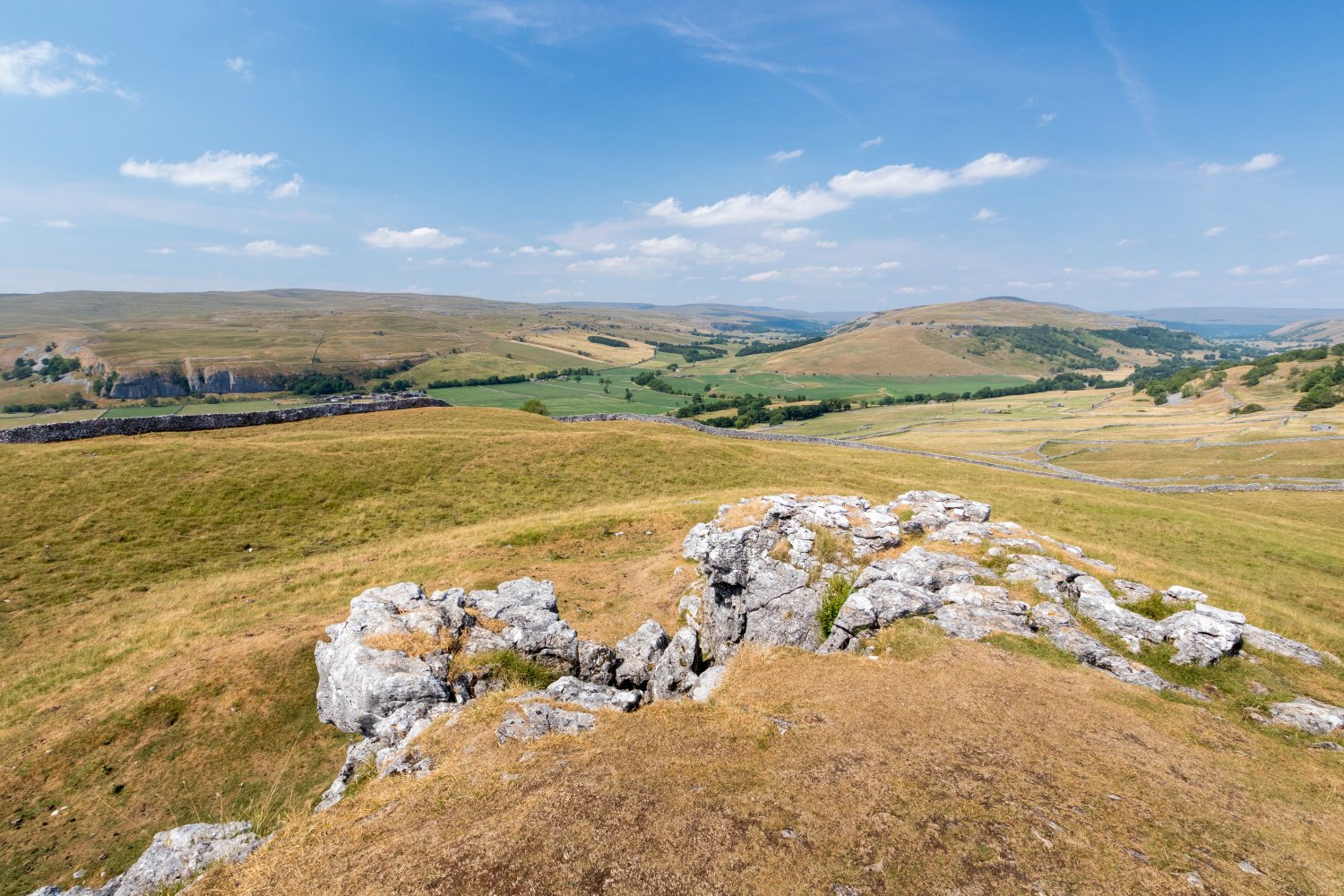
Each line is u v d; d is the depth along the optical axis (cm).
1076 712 1562
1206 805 1221
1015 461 9525
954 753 1337
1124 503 5766
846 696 1608
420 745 1388
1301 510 6875
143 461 4312
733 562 2567
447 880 938
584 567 3494
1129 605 2294
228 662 2341
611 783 1184
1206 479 9619
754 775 1223
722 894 911
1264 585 3841
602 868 956
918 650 1903
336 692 1720
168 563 3391
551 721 1462
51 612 2856
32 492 3781
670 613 2930
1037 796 1193
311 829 1126
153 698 2186
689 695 2003
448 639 1900
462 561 3475
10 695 2250
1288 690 1803
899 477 6438
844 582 2391
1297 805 1252
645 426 8094
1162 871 1005
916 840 1043
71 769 1933
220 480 4259
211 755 2011
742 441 7850
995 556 2550
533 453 5622
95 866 1617
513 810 1102
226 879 1027
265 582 3175
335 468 4725
